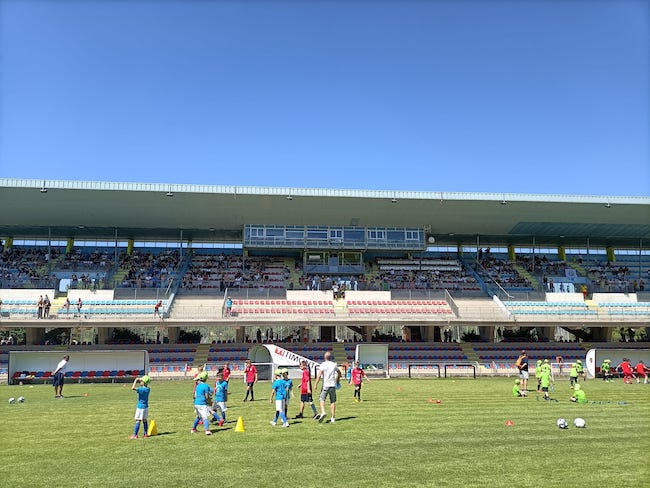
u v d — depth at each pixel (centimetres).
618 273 5841
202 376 1689
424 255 6028
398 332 5116
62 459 1358
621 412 2152
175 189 4497
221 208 4838
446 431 1714
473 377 4088
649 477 1187
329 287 5003
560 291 5338
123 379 3728
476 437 1620
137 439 1598
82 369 3688
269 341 4694
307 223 5256
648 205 4884
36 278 4753
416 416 2027
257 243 5219
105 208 4766
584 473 1217
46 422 1928
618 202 4847
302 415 2017
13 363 3591
